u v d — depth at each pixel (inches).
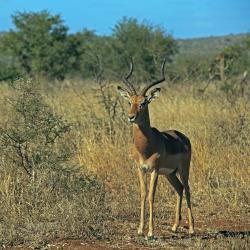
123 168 864.3
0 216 660.7
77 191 701.9
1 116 977.5
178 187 686.5
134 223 695.1
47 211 662.5
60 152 754.2
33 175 714.8
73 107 1179.3
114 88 1316.4
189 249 593.0
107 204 732.0
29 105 741.9
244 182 820.0
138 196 772.0
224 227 690.8
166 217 729.0
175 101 1225.4
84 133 976.3
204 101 1291.8
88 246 597.9
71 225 632.4
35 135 739.4
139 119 636.7
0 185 707.4
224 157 890.1
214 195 791.1
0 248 584.4
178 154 675.4
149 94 655.8
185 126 1024.9
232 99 1301.7
